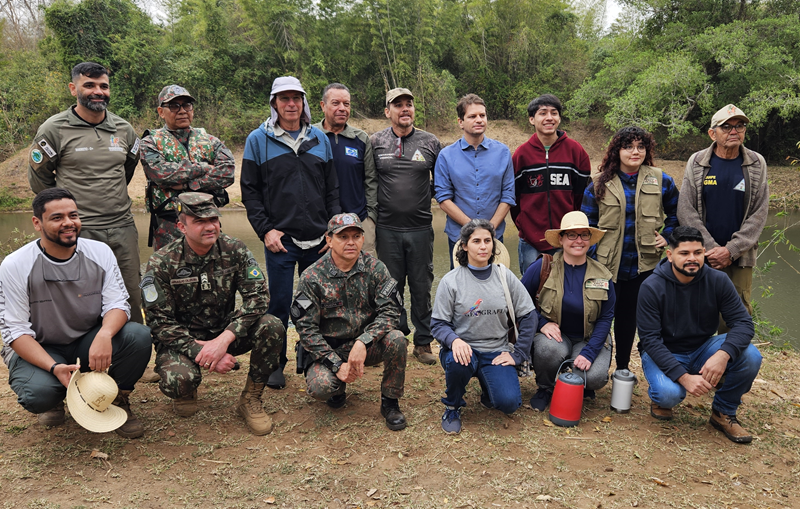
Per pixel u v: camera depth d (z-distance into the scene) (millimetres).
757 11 20219
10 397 3529
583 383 3260
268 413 3389
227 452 2932
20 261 2775
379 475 2734
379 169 4211
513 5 24141
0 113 21516
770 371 4418
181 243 3080
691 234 3100
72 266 2904
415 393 3744
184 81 21859
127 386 3068
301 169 3725
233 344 3182
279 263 3770
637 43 22109
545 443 3066
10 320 2752
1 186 19172
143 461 2820
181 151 3695
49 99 21656
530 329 3311
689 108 19031
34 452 2852
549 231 3506
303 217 3736
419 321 4418
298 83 3674
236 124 21703
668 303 3268
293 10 22141
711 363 3045
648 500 2559
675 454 2990
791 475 2818
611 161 3686
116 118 3723
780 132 21453
